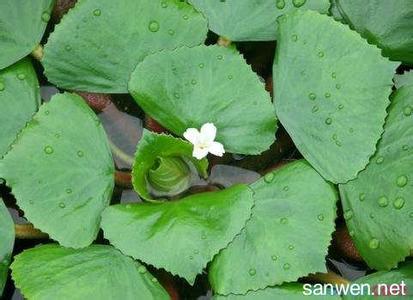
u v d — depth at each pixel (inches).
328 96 10.1
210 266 10.0
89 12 10.3
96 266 10.0
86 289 9.8
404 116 10.0
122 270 10.0
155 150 10.1
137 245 9.8
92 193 10.1
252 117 10.2
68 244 9.9
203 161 10.4
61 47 10.4
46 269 9.9
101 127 10.3
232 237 9.7
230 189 10.0
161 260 9.7
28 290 9.7
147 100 10.3
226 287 9.8
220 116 10.3
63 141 10.1
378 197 9.9
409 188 9.7
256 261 9.9
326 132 10.1
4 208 10.3
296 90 10.2
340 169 10.0
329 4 10.4
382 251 9.8
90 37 10.4
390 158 9.9
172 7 10.4
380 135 10.0
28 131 10.0
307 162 10.2
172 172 10.4
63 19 10.3
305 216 10.0
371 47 9.9
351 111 10.0
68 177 10.0
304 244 9.9
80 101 10.3
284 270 9.8
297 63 10.2
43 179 10.0
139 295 9.9
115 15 10.4
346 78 10.0
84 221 10.0
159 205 10.1
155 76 10.2
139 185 10.2
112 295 9.8
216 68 10.2
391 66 9.9
